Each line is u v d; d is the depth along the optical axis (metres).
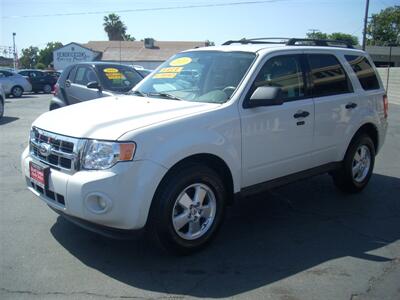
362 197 6.07
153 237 3.96
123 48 63.47
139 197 3.68
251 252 4.28
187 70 5.10
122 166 3.63
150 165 3.72
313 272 3.89
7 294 3.45
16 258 4.05
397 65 60.06
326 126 5.41
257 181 4.75
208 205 4.27
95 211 3.67
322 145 5.41
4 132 10.97
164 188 3.88
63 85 10.25
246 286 3.63
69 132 3.91
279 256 4.20
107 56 60.94
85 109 4.46
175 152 3.83
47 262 3.98
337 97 5.56
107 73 9.63
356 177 6.16
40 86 30.00
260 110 4.58
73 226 4.80
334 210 5.53
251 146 4.54
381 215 5.38
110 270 3.86
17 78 25.45
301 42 5.67
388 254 4.29
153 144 3.76
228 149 4.29
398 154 8.95
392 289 3.61
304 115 5.06
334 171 6.00
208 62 5.04
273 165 4.84
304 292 3.54
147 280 3.70
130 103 4.60
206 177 4.13
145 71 16.20
